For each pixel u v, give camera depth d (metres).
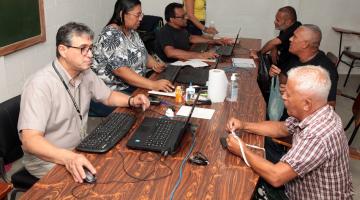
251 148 1.62
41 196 1.20
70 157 1.40
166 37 3.43
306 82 1.44
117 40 2.55
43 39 3.27
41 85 1.65
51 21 3.44
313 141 1.41
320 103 1.46
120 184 1.28
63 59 1.72
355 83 5.36
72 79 1.79
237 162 1.46
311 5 5.55
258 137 1.75
